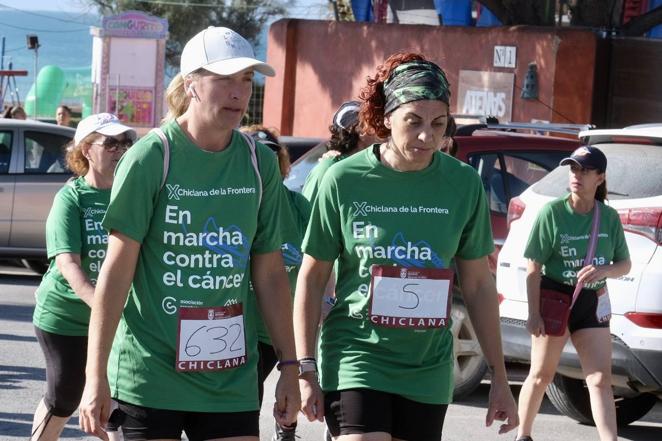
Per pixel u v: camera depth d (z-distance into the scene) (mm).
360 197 4449
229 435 4129
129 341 4109
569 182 7328
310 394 4477
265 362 5602
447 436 7449
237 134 4172
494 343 4613
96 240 5461
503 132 9789
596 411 6516
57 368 5500
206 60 3961
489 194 9266
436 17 24500
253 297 5324
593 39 18766
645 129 7445
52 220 5438
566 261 6613
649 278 6973
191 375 4090
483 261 4602
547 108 19188
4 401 7848
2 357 9312
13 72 29844
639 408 8148
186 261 4074
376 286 4426
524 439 6793
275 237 4297
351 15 27922
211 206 4074
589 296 6598
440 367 4469
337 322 4547
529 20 20766
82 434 7148
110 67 35219
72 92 56656
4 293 12922
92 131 5445
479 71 20406
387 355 4434
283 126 24391
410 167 4430
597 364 6566
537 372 6730
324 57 23609
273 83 24594
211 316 4102
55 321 5469
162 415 4086
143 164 4012
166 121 4133
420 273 4430
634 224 7078
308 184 5816
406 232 4426
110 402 4027
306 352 4520
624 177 7332
